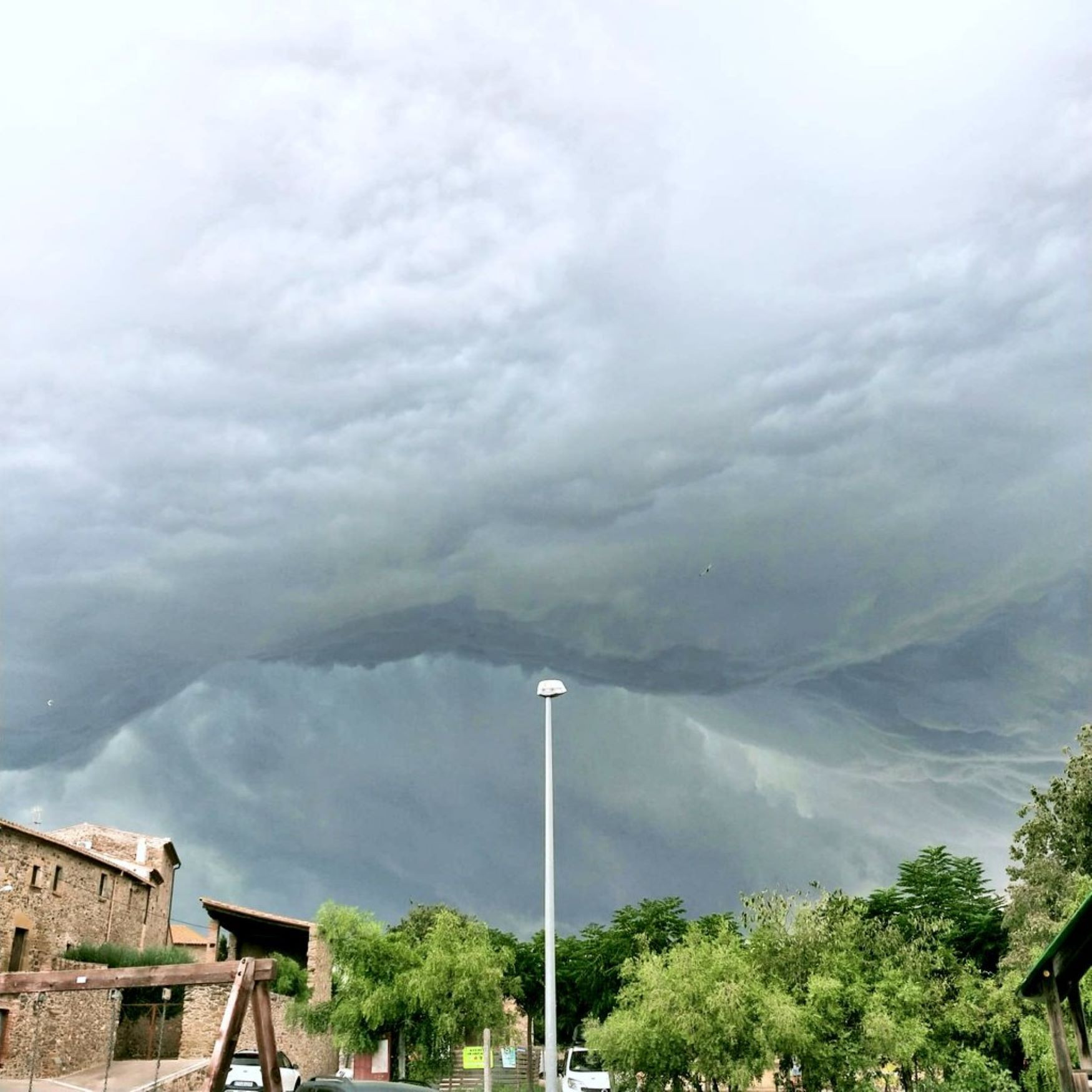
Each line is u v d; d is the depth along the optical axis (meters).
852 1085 27.97
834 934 32.03
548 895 23.16
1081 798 48.47
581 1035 66.00
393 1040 46.28
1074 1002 12.40
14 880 42.12
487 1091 33.22
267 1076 14.76
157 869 61.00
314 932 48.38
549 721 24.91
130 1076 35.16
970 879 52.25
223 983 14.92
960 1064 31.72
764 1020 26.92
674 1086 28.09
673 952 29.36
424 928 83.69
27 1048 35.09
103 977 15.03
